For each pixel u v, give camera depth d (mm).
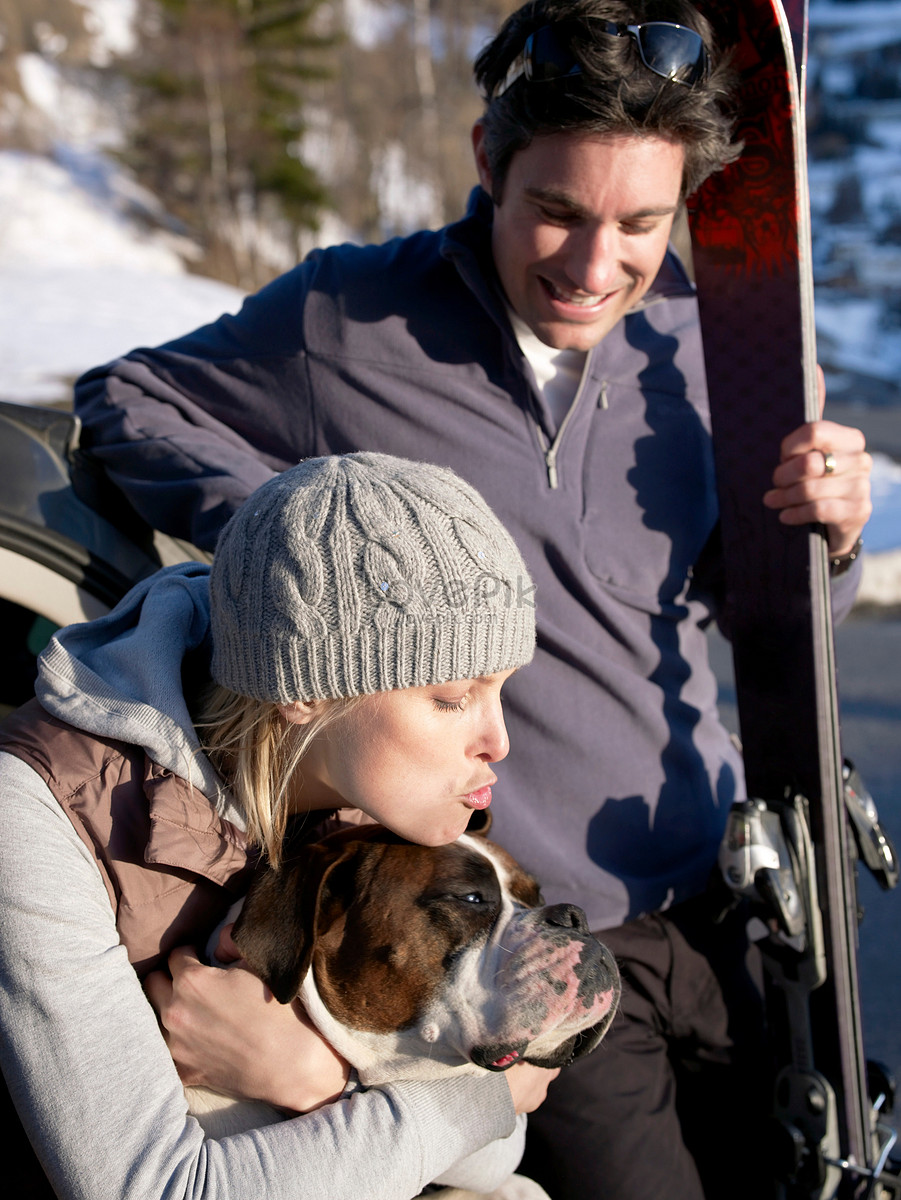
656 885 1989
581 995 1408
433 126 36906
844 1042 1959
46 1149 1269
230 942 1492
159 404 2186
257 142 32844
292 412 2092
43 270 18438
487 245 2033
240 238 32906
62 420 2205
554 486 2014
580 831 1969
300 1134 1351
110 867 1428
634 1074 1910
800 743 2031
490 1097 1492
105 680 1496
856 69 81688
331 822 1722
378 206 38562
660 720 2045
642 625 2102
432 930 1475
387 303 2051
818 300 49500
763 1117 2090
